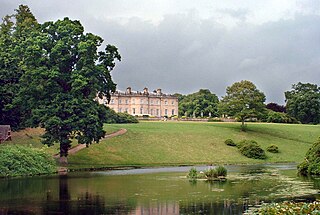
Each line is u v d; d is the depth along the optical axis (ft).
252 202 88.79
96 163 202.18
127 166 201.46
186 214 76.48
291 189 108.99
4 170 148.87
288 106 468.34
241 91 311.47
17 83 214.90
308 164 153.89
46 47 187.01
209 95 604.90
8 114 218.79
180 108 602.85
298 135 305.73
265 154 252.62
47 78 183.01
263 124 344.69
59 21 191.31
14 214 78.23
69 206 85.92
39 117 179.73
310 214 61.93
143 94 539.70
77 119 180.65
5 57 216.54
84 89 190.90
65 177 146.61
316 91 483.92
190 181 131.85
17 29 246.06
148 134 266.36
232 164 221.05
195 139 269.44
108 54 197.98
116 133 259.39
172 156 233.55
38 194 102.83
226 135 286.87
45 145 189.37
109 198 95.91
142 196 98.58
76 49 187.21
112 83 197.77
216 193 102.89
